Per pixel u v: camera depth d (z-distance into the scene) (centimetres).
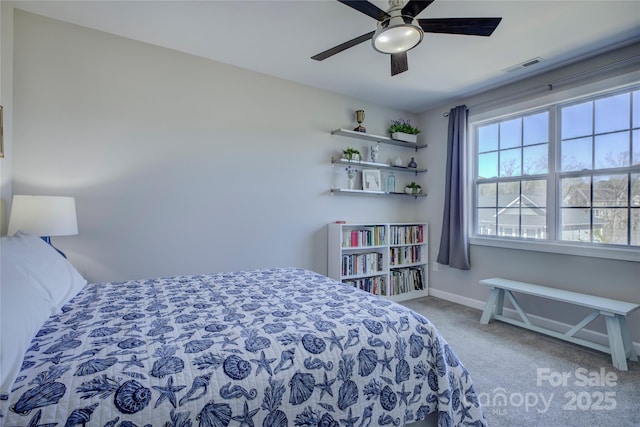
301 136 339
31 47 221
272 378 102
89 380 87
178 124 274
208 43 259
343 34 243
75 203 235
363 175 380
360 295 173
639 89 250
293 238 335
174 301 161
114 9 215
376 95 368
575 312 280
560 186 295
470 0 198
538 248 302
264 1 204
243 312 144
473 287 363
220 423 90
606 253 257
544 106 303
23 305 105
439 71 301
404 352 131
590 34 235
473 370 216
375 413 119
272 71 309
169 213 271
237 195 303
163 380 91
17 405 77
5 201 206
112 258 249
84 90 238
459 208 363
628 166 254
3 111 204
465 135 361
